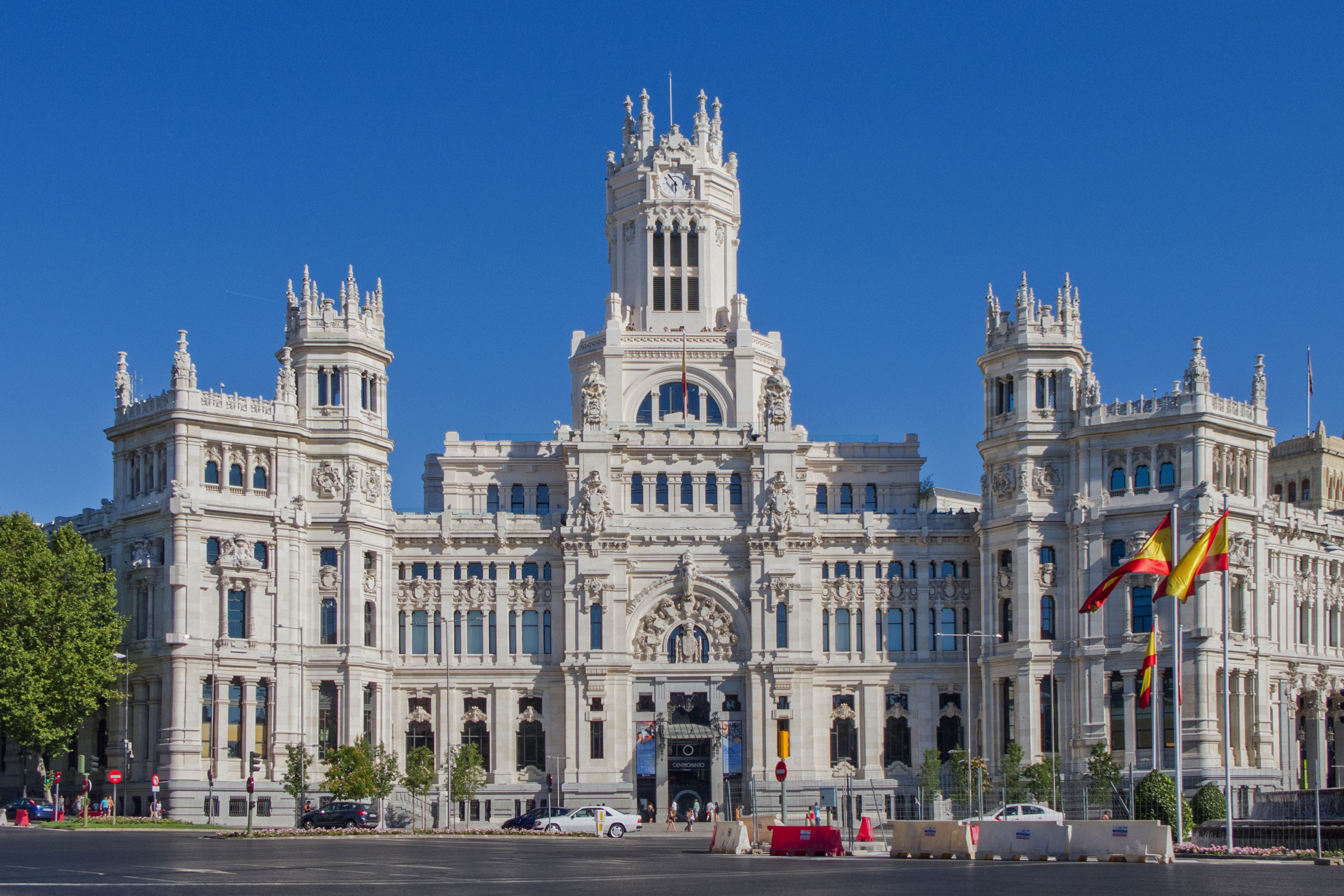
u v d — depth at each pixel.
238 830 136.62
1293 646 171.62
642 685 175.00
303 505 166.25
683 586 175.25
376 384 173.38
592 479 175.38
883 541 177.88
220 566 160.12
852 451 185.88
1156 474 163.75
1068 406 170.00
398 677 174.62
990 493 173.38
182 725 156.12
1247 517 164.00
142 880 70.88
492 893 65.38
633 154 193.25
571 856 97.56
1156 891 69.00
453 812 171.88
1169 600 161.38
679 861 92.06
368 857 92.62
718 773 172.75
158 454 162.75
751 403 183.62
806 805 170.88
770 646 173.75
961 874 80.25
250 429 163.62
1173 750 158.62
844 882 73.62
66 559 154.75
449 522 176.62
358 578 167.88
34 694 147.25
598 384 177.25
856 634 177.12
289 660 163.12
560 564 177.00
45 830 128.00
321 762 163.50
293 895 63.25
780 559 175.00
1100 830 95.62
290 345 170.00
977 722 175.12
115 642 154.62
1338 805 123.38
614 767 172.00
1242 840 115.69
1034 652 166.50
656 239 190.12
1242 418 165.88
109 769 161.50
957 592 177.50
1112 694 163.50
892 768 174.62
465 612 176.50
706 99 195.38
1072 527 167.12
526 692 175.62
